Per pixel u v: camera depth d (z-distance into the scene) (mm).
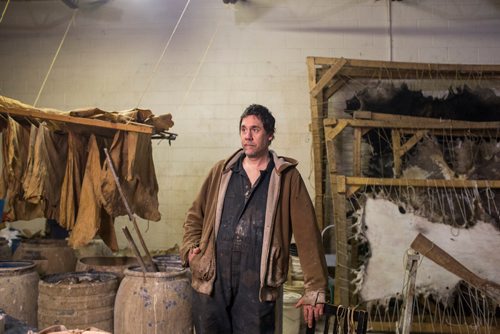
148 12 4816
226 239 1864
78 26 4867
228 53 4711
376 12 4586
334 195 3863
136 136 2846
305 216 1870
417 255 2473
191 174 4707
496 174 3898
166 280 2590
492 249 3588
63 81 4863
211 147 4691
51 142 2961
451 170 3924
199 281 1907
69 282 2742
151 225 4703
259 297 1812
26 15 4922
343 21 4617
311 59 4270
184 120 4727
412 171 4004
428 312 3693
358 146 4078
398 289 3578
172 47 4773
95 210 2863
